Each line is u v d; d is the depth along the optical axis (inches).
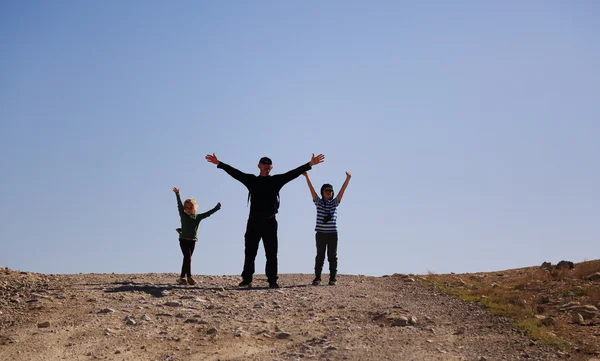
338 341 339.3
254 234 518.0
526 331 354.0
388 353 315.6
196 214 521.3
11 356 319.9
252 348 332.2
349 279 588.4
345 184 552.4
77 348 332.5
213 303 434.9
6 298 433.1
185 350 329.7
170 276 577.3
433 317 395.9
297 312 410.9
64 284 490.0
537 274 555.5
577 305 415.2
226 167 512.4
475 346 329.1
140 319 386.6
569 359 304.5
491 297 456.4
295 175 515.5
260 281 567.2
